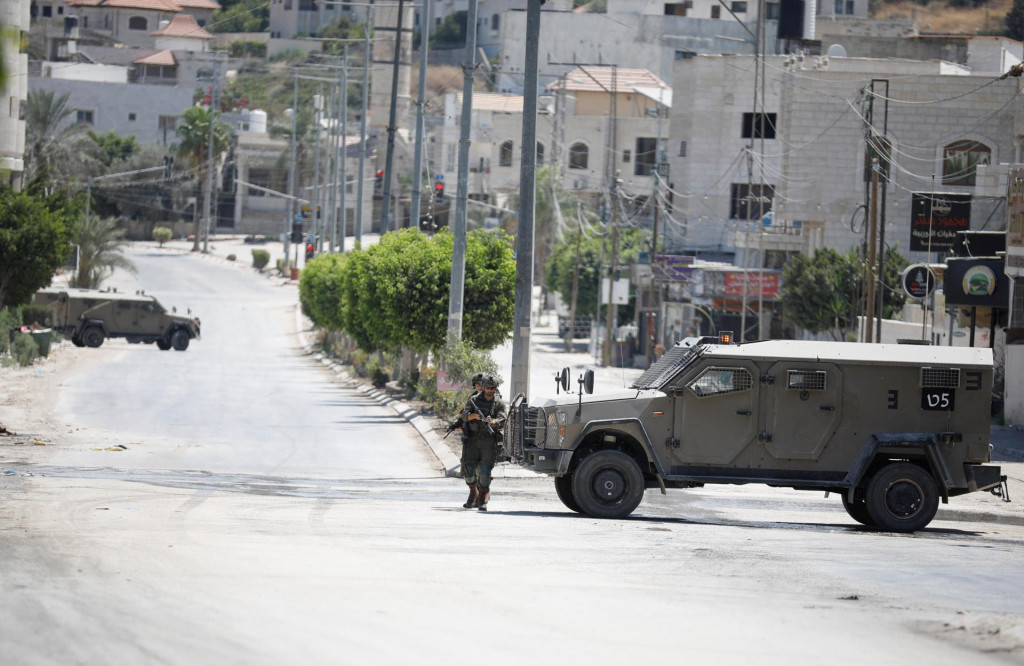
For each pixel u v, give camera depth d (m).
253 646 31.50
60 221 196.50
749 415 68.94
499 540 56.78
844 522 76.06
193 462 92.50
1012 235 137.62
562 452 68.56
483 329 147.12
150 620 33.81
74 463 87.12
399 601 38.78
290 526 59.56
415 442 114.44
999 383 156.62
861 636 36.81
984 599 44.97
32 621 32.81
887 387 69.50
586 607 39.56
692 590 44.31
